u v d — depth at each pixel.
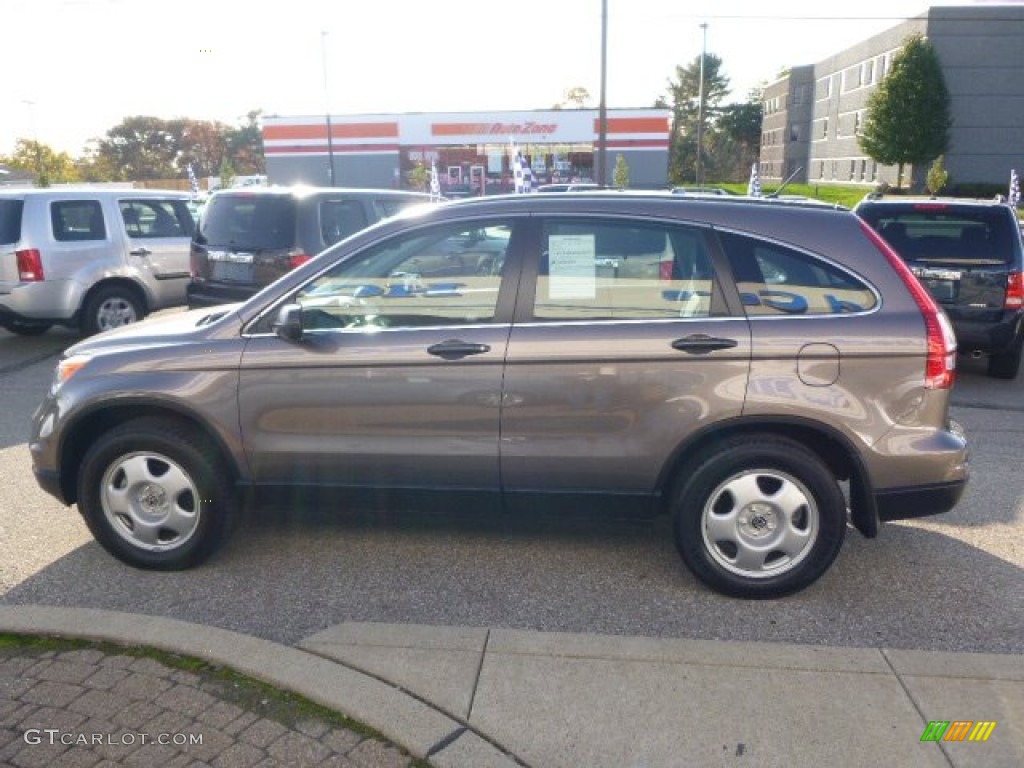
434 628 3.71
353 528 4.91
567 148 46.88
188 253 11.08
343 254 4.25
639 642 3.61
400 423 4.18
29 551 4.63
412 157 47.62
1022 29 45.97
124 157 81.50
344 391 4.17
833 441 4.06
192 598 4.13
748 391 3.97
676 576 4.38
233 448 4.27
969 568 4.49
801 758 2.95
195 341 4.28
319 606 4.06
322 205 9.14
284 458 4.27
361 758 2.89
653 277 4.09
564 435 4.10
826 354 3.94
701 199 4.19
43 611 3.73
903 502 4.05
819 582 4.32
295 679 3.27
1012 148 47.44
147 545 4.38
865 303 4.00
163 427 4.29
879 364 3.94
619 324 4.04
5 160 74.81
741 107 84.88
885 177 51.25
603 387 4.03
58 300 9.91
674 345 3.98
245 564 4.48
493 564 4.50
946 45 46.62
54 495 4.50
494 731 3.06
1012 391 8.59
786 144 70.88
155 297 10.77
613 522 5.00
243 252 9.00
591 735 3.05
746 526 4.07
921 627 3.90
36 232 9.75
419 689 3.29
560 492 4.18
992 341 8.42
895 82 45.22
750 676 3.39
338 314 4.26
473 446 4.15
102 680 3.28
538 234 4.16
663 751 2.98
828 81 62.22
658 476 4.11
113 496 4.34
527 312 4.12
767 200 4.24
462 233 4.20
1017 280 8.30
